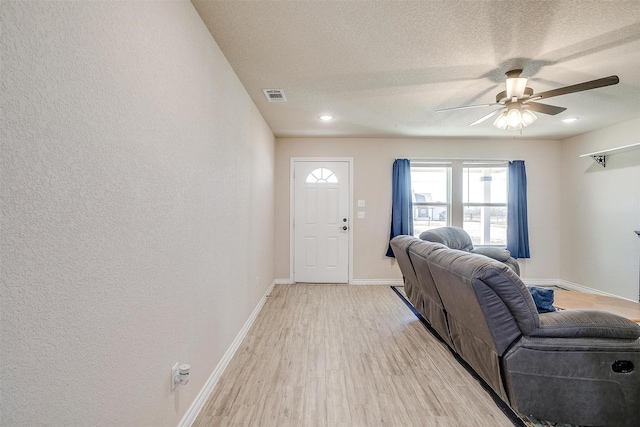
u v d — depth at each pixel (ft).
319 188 16.17
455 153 16.26
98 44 3.12
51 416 2.61
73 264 2.84
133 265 3.78
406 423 5.67
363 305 12.55
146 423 4.11
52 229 2.60
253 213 10.59
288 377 7.16
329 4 5.62
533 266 16.30
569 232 15.78
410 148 16.22
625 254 13.09
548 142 16.28
